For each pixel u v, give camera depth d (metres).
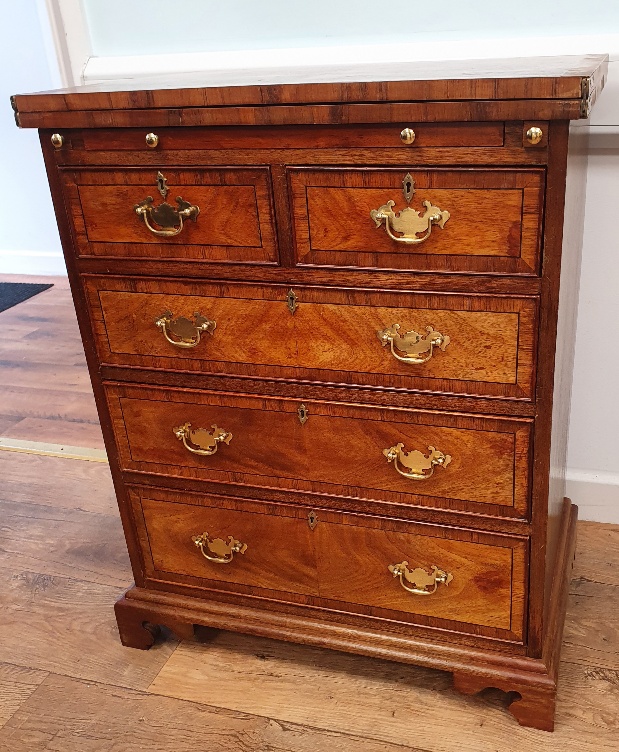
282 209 1.09
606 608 1.51
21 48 3.37
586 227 1.52
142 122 1.09
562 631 1.39
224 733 1.31
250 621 1.41
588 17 1.39
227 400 1.26
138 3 1.63
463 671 1.28
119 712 1.36
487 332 1.07
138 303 1.24
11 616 1.61
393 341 1.12
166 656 1.48
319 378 1.19
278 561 1.36
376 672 1.41
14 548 1.82
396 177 1.02
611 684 1.34
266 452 1.28
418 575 1.27
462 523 1.21
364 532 1.27
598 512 1.75
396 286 1.09
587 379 1.64
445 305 1.07
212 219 1.14
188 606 1.45
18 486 2.08
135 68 1.66
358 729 1.30
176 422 1.31
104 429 1.38
